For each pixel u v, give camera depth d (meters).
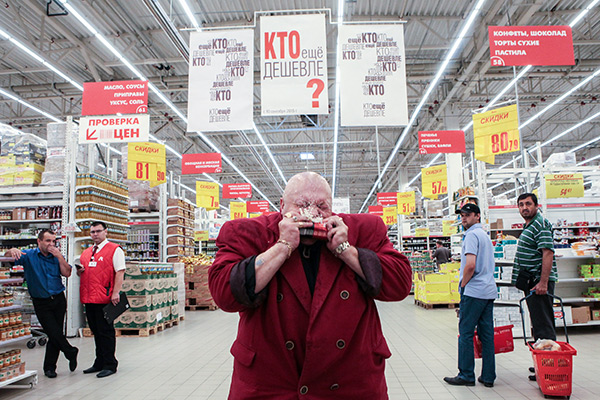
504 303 5.83
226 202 33.78
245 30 5.10
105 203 7.16
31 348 5.93
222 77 5.06
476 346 3.89
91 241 6.77
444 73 13.03
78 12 7.96
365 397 1.33
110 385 3.88
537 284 3.51
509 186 27.30
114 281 4.35
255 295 1.31
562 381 3.22
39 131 17.47
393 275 1.44
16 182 6.88
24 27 9.41
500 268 5.74
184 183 27.23
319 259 1.40
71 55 11.48
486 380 3.59
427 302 9.32
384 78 5.04
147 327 6.44
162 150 8.38
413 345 5.36
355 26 5.10
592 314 6.06
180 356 5.04
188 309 10.52
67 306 6.57
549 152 22.67
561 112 17.48
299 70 4.90
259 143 19.77
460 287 3.70
